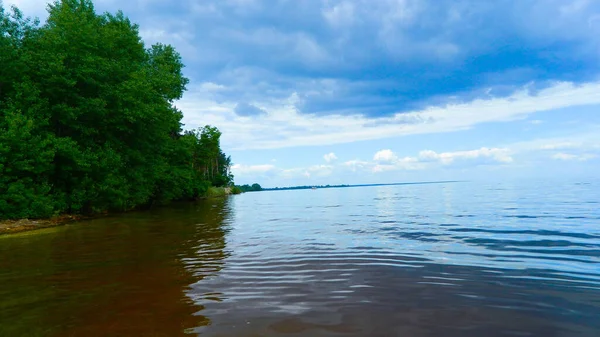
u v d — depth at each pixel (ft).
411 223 36.81
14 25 57.21
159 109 74.43
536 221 34.09
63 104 55.67
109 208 70.59
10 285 16.51
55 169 56.54
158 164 80.38
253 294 14.24
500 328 10.41
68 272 18.89
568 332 10.06
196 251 24.12
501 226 31.58
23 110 52.65
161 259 21.74
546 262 18.06
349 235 29.60
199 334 10.46
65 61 58.85
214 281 16.37
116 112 64.80
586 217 35.91
